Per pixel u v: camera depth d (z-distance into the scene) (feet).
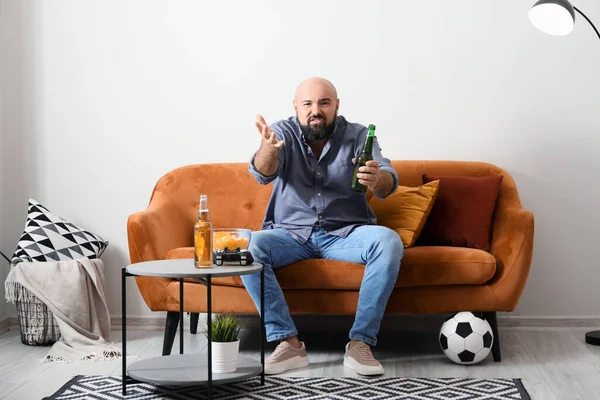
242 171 11.57
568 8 10.18
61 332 10.59
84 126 12.37
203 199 7.77
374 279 8.98
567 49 11.73
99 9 12.32
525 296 11.84
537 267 11.84
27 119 12.44
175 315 9.91
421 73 11.90
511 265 9.59
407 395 7.82
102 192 12.36
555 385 8.39
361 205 10.07
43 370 9.36
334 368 9.17
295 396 7.84
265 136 9.31
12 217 12.46
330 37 12.01
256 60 12.13
